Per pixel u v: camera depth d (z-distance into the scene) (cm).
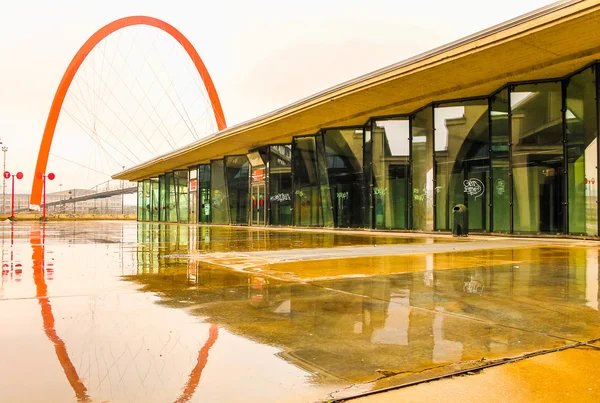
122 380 270
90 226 3450
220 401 243
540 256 986
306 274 715
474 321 415
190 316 432
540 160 1789
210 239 1706
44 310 454
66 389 256
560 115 1753
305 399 247
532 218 1806
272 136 3134
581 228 1653
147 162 4856
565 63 1606
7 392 250
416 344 346
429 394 255
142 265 844
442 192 2136
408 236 1888
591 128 1608
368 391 258
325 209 2912
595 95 1584
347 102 2217
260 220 3556
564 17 1314
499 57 1602
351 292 558
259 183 3575
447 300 509
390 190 2419
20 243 1450
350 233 2202
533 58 1609
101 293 551
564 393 256
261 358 312
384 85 1938
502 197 1916
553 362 307
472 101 2064
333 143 2792
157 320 415
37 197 6938
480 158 2014
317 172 3005
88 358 308
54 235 1995
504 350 332
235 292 559
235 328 389
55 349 326
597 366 299
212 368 292
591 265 815
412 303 493
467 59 1627
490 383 271
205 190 4506
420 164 2270
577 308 467
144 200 6319
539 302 496
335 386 265
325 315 438
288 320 418
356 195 2675
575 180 1677
